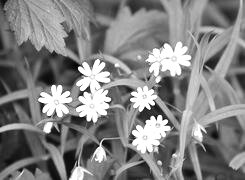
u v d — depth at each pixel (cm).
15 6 59
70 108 58
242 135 72
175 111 67
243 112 59
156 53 56
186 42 64
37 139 64
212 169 68
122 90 66
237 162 60
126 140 59
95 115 55
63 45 59
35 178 59
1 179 61
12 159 68
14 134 66
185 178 68
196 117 61
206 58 63
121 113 60
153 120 56
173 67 55
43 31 59
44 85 71
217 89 63
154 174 59
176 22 68
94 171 59
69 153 68
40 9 59
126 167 58
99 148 56
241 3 61
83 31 62
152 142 55
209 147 72
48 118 58
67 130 63
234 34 62
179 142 59
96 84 56
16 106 65
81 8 62
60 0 60
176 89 70
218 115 59
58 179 68
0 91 69
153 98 56
